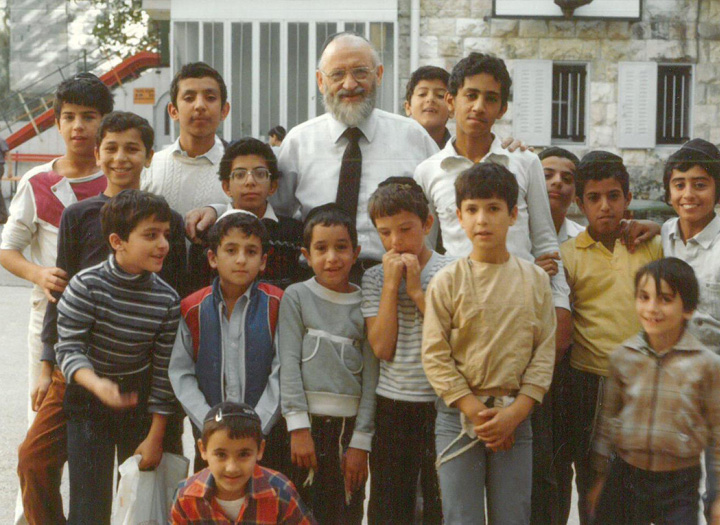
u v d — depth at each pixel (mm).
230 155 2932
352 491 2730
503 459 2551
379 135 3139
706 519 2531
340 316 2732
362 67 3059
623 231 2920
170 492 2732
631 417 2572
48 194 3100
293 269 2996
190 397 2650
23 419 4383
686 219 2799
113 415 2693
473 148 2938
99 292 2633
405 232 2684
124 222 2594
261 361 2697
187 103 3102
